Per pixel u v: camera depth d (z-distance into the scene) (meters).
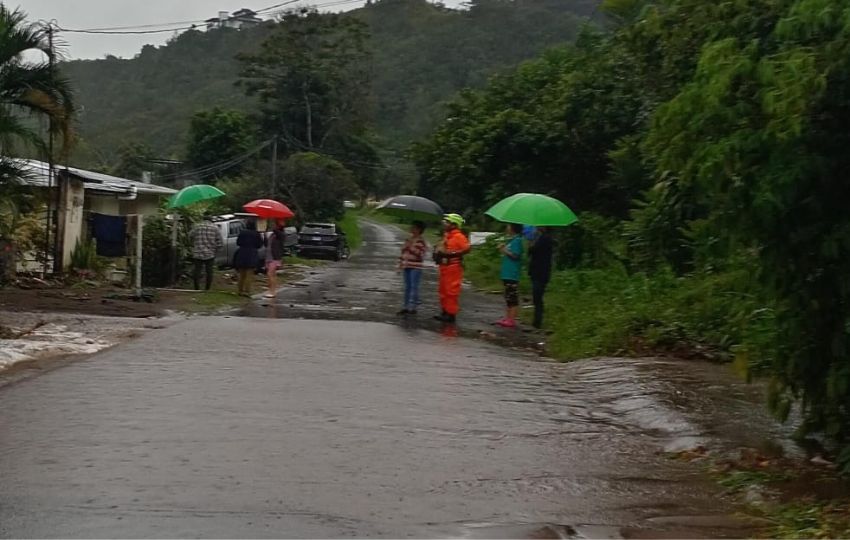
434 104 82.38
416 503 6.71
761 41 8.06
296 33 69.31
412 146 34.28
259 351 12.76
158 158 67.62
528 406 10.22
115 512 6.18
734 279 8.34
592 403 10.62
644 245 18.97
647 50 18.70
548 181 30.36
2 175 17.97
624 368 12.49
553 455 8.26
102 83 99.81
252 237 21.34
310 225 43.53
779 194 7.13
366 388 10.58
